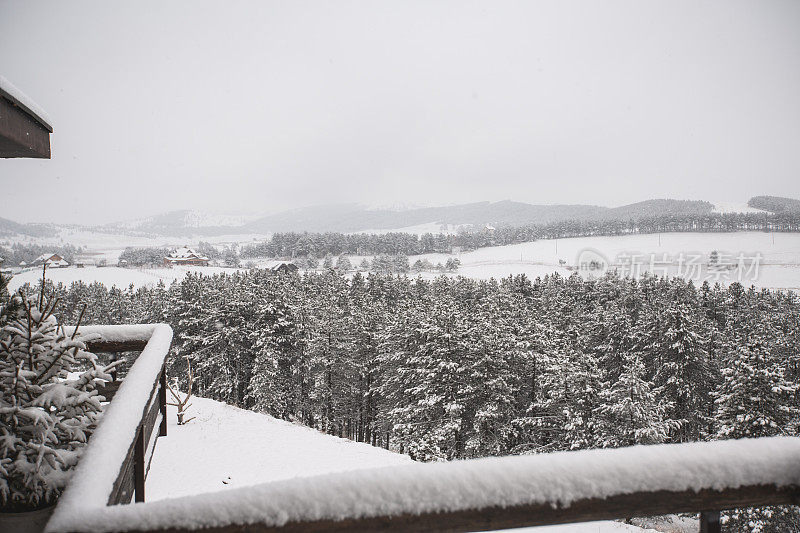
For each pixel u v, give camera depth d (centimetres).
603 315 3688
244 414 1972
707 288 5666
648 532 744
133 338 516
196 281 4050
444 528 123
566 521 128
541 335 2791
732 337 3628
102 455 183
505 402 2581
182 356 3731
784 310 5628
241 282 4781
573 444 2195
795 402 2220
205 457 1185
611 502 128
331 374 3650
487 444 2466
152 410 481
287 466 1282
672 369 2812
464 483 124
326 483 123
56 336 272
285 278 7162
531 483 125
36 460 238
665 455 134
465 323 2861
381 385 3388
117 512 122
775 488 134
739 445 141
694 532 1678
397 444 2862
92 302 5450
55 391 256
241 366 3659
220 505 119
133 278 11506
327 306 4778
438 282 7088
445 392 2617
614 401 2211
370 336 3597
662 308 3278
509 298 4838
